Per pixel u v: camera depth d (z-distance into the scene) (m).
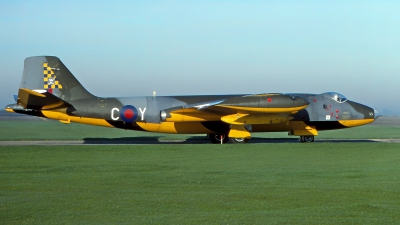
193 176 16.84
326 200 13.02
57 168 18.78
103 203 12.61
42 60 30.23
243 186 14.95
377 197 13.39
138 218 11.06
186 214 11.45
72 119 30.53
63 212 11.65
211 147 26.17
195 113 30.36
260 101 28.61
